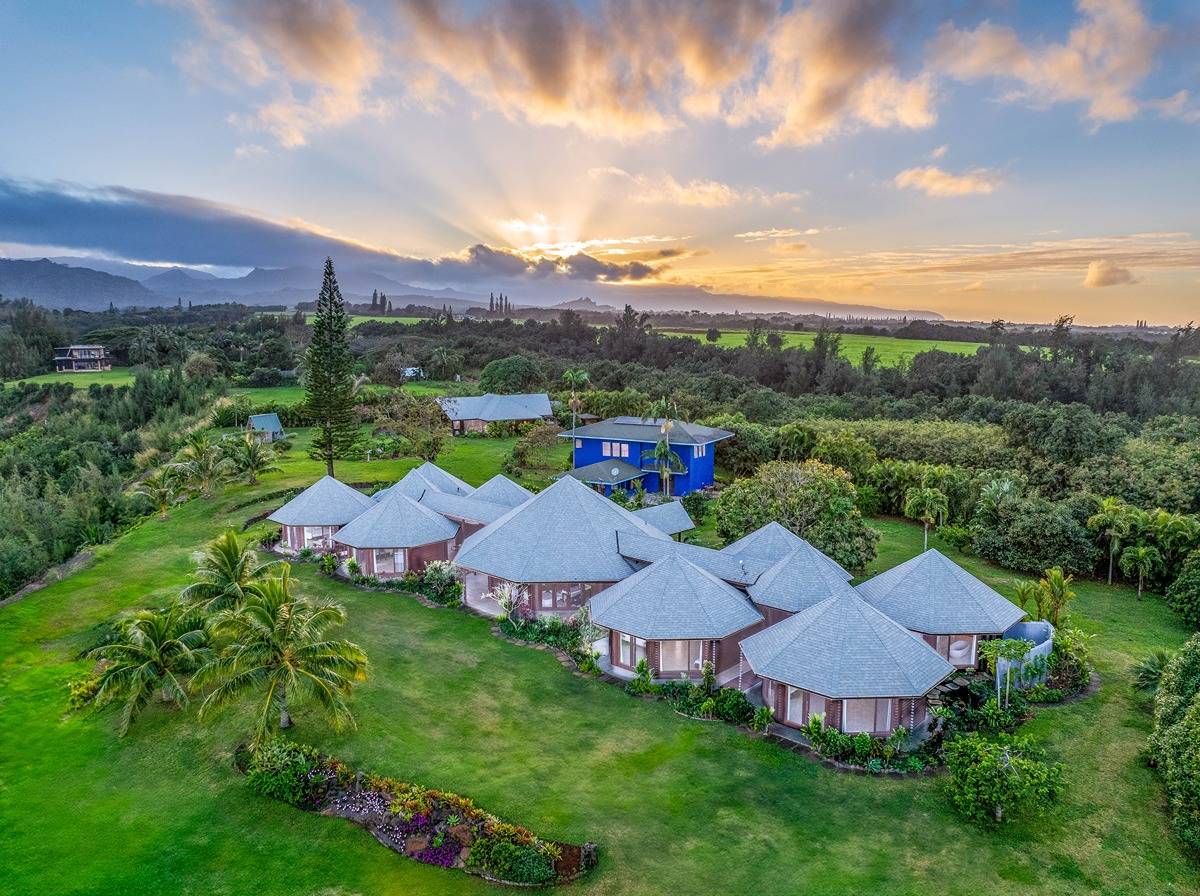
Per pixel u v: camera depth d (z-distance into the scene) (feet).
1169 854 61.87
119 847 64.75
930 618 96.68
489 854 61.57
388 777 72.49
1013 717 83.30
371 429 280.31
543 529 117.91
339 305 191.01
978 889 57.93
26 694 91.15
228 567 98.17
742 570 109.29
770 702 84.12
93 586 124.98
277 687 76.89
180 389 308.19
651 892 58.18
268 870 61.77
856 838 64.13
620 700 88.43
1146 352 353.31
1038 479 174.91
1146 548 127.03
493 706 86.69
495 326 604.08
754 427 222.28
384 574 130.82
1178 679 76.02
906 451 209.26
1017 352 361.92
